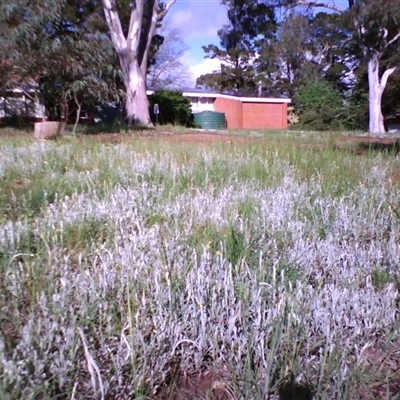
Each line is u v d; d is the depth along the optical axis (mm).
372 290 1877
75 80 8711
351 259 2217
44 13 8227
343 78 35062
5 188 3504
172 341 1506
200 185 3734
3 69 8484
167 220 2768
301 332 1524
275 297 1738
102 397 1252
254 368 1449
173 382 1417
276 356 1438
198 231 2502
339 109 23969
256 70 41812
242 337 1512
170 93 21812
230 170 4195
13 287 1792
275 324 1526
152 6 15375
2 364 1281
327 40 31406
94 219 2670
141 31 15727
